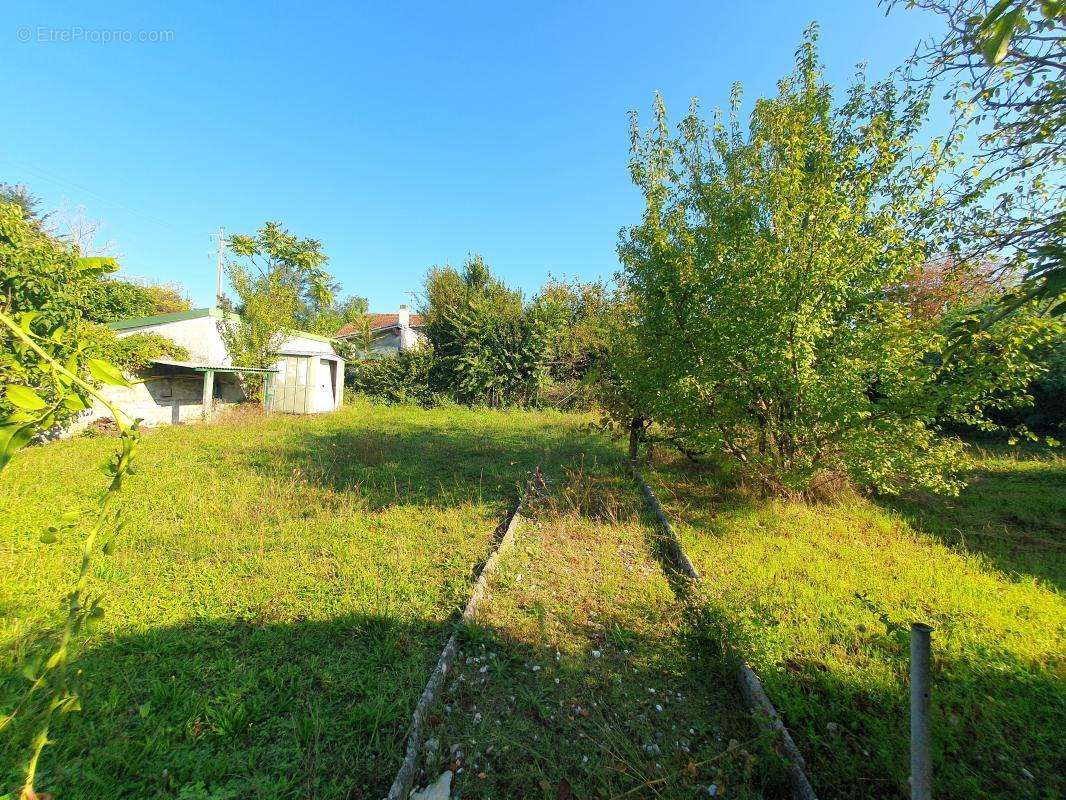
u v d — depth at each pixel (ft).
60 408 2.95
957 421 17.78
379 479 24.73
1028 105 8.59
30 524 16.55
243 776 7.61
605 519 19.43
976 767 7.96
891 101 19.51
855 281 18.53
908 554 16.01
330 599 12.50
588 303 70.69
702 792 7.60
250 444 33.04
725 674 10.16
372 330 85.87
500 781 7.82
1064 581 13.99
